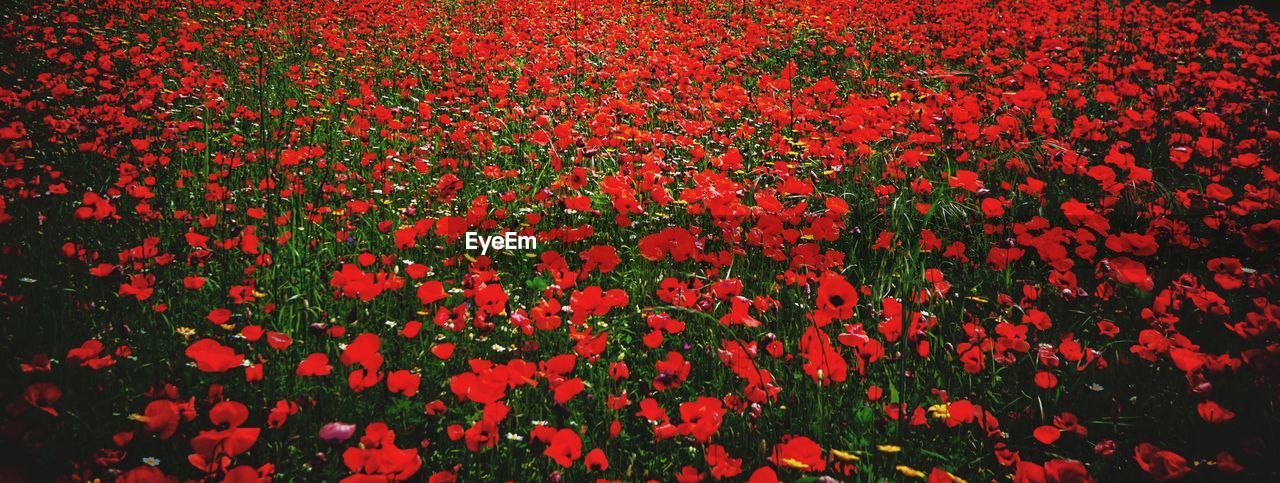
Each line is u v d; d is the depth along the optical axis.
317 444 2.01
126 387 2.21
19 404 1.77
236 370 2.29
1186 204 3.16
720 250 3.42
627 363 2.57
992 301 2.96
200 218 3.20
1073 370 2.40
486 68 6.95
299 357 2.38
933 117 4.55
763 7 11.66
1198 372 2.09
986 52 7.72
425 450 2.01
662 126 5.60
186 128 4.47
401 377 1.90
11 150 3.86
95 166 4.05
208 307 2.70
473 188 4.25
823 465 1.57
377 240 3.43
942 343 2.53
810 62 8.37
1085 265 3.13
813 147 4.30
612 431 1.90
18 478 1.59
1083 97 5.43
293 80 6.38
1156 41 7.38
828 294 1.98
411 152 4.76
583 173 3.60
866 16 10.35
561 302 2.78
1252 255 3.03
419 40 8.59
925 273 2.69
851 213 3.74
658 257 2.78
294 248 3.06
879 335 2.52
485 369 1.81
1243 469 1.76
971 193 3.76
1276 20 11.56
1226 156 4.11
